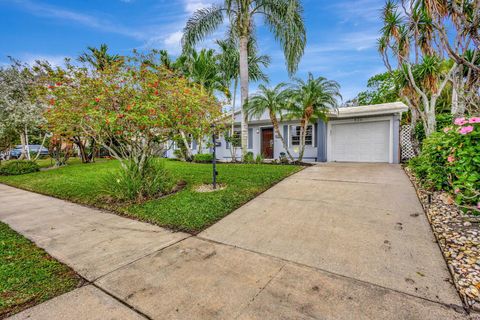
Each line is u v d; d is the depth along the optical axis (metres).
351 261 2.57
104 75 4.95
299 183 6.23
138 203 5.04
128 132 5.00
